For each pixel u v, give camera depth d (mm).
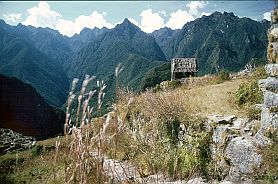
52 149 14172
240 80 17156
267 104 8500
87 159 4527
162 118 10422
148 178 6301
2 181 10102
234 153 8523
